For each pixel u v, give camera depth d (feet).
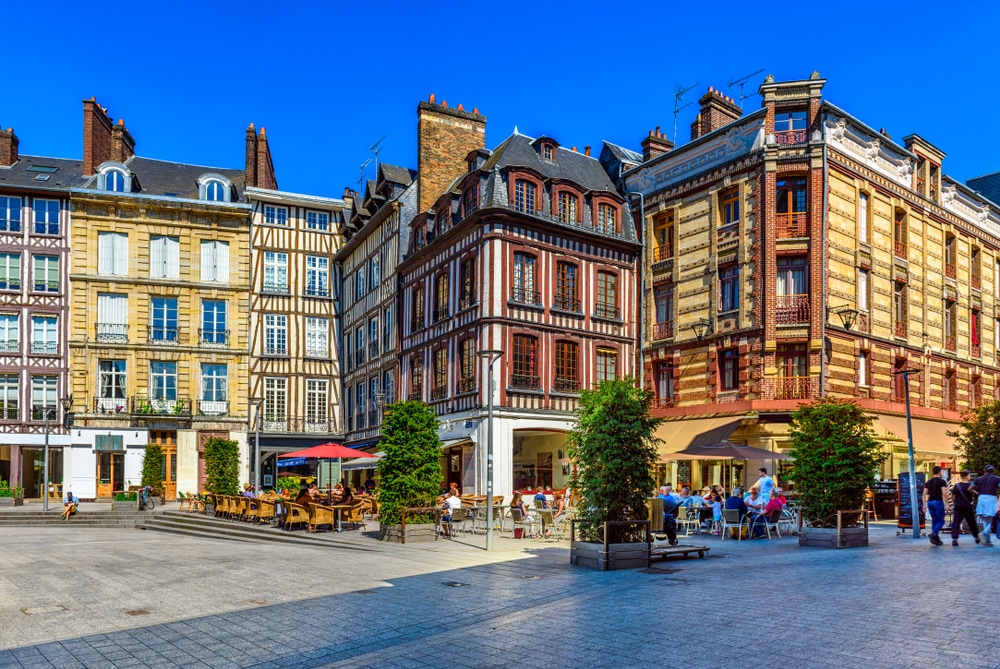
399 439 52.95
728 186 77.15
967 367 91.09
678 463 80.33
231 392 111.34
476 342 79.05
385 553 45.09
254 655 22.13
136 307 107.76
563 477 81.97
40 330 104.88
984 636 21.67
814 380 70.74
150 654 22.40
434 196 94.32
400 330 96.84
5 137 111.75
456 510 55.57
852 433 47.01
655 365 84.84
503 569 37.40
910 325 82.12
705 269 79.10
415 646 22.59
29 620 27.25
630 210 88.89
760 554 42.14
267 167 122.83
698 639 22.22
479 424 77.66
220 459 78.79
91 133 111.86
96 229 107.24
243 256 113.70
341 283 120.98
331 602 29.43
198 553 47.03
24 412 103.04
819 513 46.55
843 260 74.08
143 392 107.14
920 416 81.66
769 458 61.46
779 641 21.74
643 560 37.63
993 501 46.62
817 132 72.69
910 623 23.31
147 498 85.25
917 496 54.70
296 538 56.34
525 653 21.39
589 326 83.61
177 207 110.01
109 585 34.40
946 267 89.30
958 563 35.86
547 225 81.05
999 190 110.73
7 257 104.53
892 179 80.79
